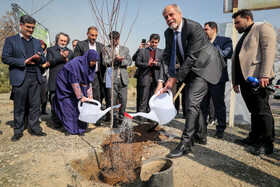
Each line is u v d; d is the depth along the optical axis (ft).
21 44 9.39
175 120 15.06
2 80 32.58
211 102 13.91
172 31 9.12
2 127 12.04
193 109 8.36
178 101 16.60
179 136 10.93
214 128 13.20
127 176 7.02
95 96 13.20
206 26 11.33
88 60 10.14
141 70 14.11
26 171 6.89
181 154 8.09
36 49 10.02
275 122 15.96
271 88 8.11
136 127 12.28
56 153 8.34
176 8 7.97
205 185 6.33
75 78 9.98
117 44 11.86
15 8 13.66
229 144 9.99
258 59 8.37
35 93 10.24
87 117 9.72
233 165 7.68
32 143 9.43
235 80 9.86
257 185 6.40
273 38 7.93
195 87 8.47
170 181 5.33
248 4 13.38
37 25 20.97
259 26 8.41
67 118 10.61
